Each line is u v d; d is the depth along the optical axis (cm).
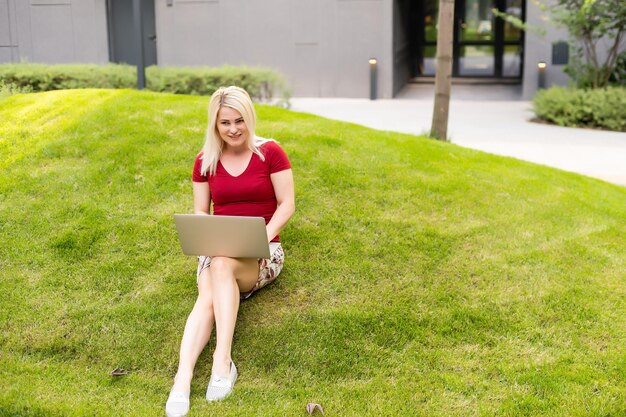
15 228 515
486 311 443
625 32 1485
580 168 936
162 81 1396
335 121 768
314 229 521
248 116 409
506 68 2008
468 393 372
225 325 377
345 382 386
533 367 392
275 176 421
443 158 682
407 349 412
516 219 565
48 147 622
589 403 359
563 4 1470
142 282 468
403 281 470
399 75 1922
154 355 409
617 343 413
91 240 503
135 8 1230
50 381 381
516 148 1095
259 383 385
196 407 357
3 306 442
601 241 545
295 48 1839
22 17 1852
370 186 585
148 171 591
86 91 774
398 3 1855
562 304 452
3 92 866
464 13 2008
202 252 400
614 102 1320
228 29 1850
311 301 449
